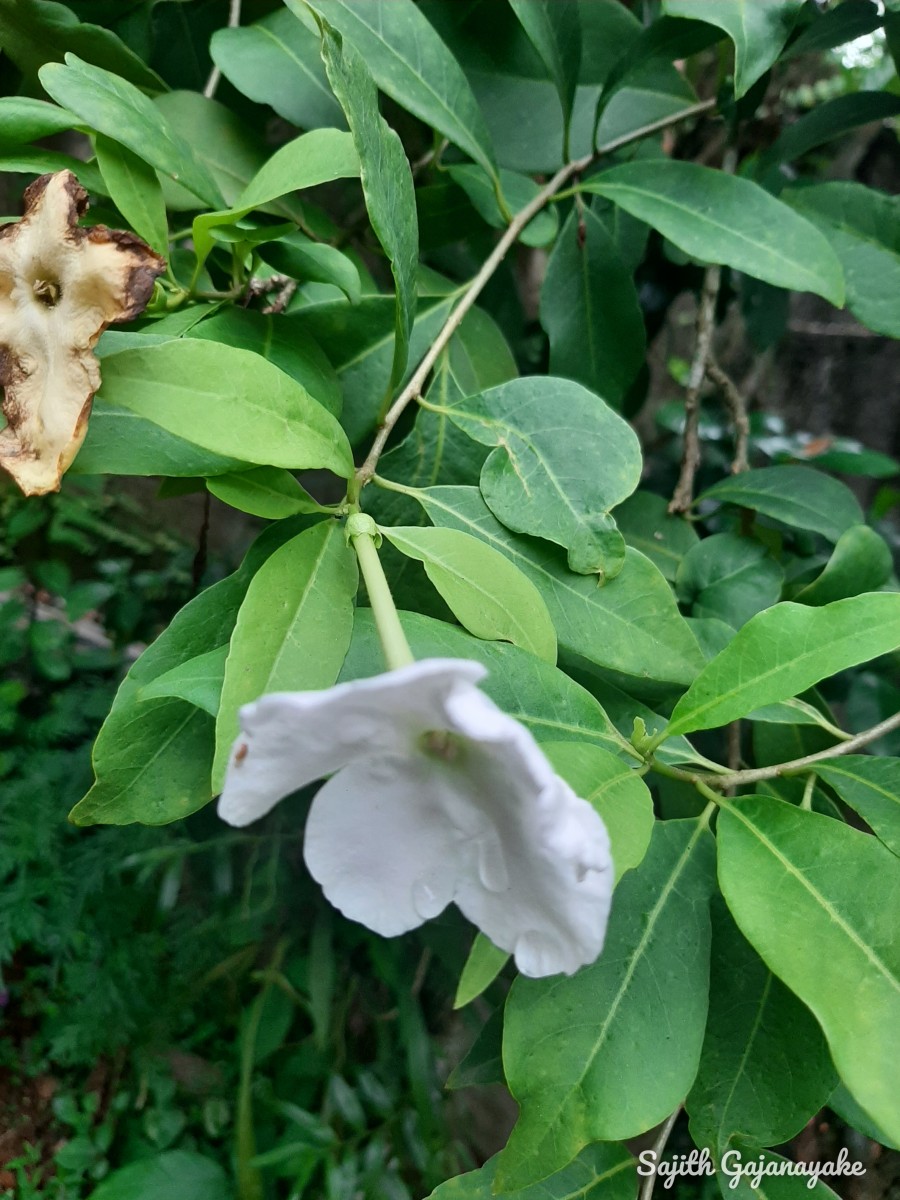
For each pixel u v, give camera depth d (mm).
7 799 538
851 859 177
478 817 144
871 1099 150
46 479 161
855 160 551
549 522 211
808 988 162
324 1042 421
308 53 278
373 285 298
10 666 637
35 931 504
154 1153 477
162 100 278
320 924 442
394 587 238
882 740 354
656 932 193
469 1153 433
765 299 401
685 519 318
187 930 501
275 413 177
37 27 259
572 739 191
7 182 522
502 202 270
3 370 171
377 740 135
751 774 212
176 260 256
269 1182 433
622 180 278
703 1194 377
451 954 370
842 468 445
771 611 191
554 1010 180
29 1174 487
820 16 279
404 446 243
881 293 280
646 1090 175
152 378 169
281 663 174
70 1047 494
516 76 315
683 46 275
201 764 194
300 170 198
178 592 630
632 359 310
